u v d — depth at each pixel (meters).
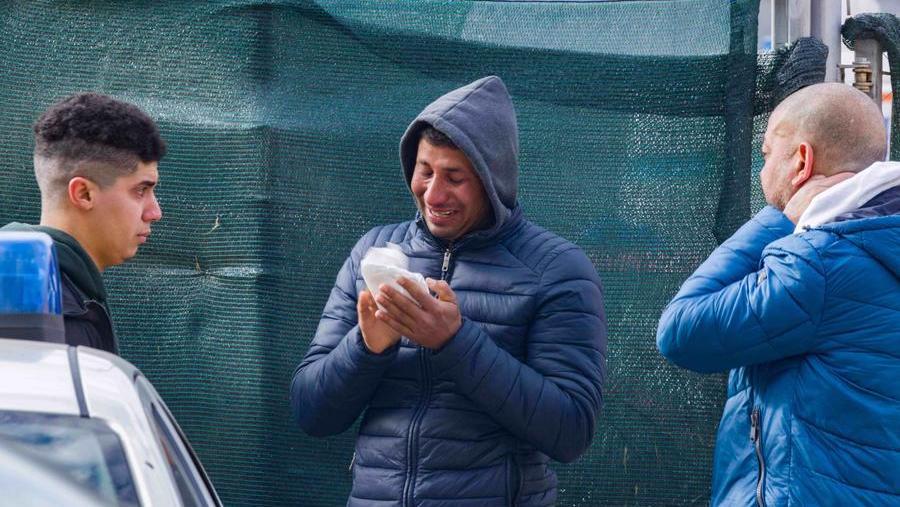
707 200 9.35
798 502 6.57
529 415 6.80
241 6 9.38
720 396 9.35
